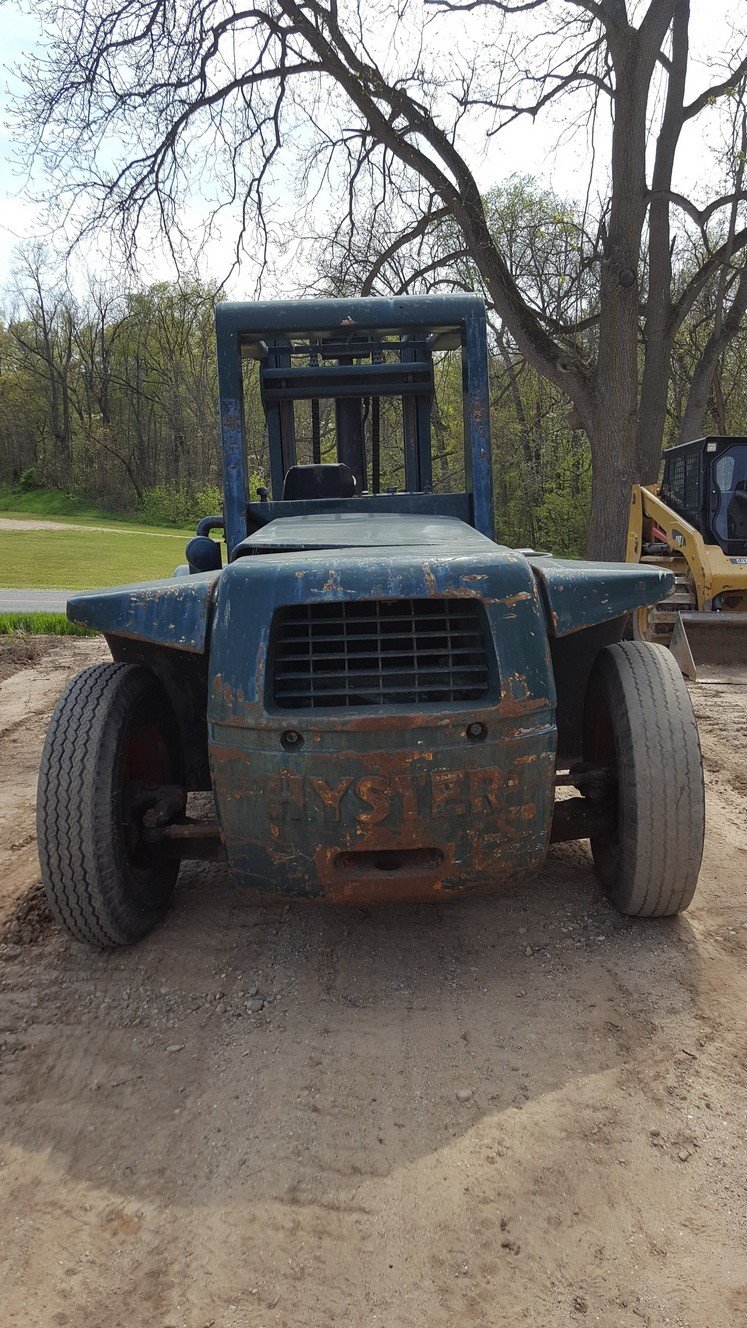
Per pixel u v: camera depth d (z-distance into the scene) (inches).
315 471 162.4
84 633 451.2
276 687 101.9
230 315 153.2
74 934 120.7
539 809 104.8
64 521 2383.1
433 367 172.7
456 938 127.5
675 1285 70.8
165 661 127.6
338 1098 94.1
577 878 145.3
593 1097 92.7
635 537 458.9
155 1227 78.4
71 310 2699.3
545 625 104.8
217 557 156.0
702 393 763.4
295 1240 76.5
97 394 2787.9
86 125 487.8
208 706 101.8
